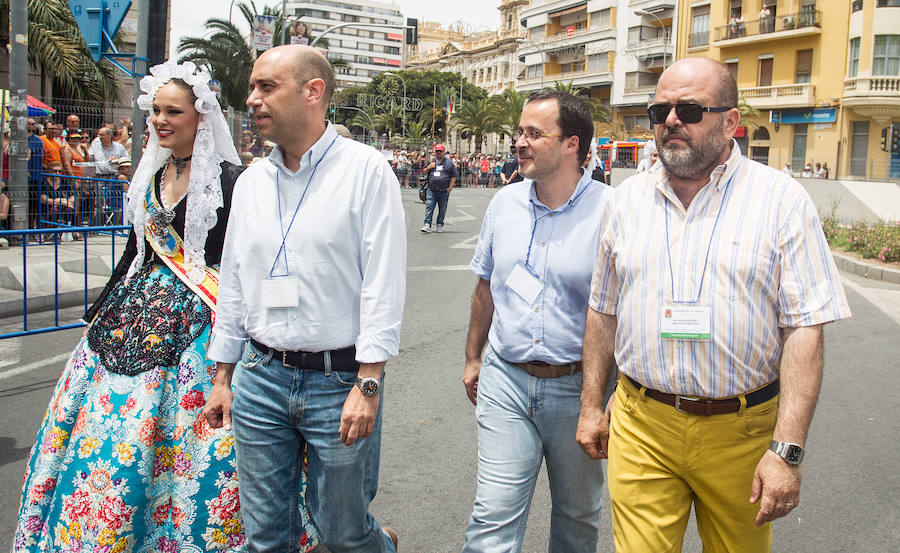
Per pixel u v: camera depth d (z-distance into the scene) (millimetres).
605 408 2814
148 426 2828
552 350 2785
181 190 3129
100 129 14195
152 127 3107
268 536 2684
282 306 2541
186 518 2854
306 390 2574
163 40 9320
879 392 5816
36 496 2889
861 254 13469
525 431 2836
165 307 2973
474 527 2805
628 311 2383
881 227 14875
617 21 58656
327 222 2537
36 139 11273
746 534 2389
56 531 2832
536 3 68250
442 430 4809
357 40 155000
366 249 2551
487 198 30578
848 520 3789
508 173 10656
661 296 2303
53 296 8055
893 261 12648
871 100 37562
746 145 44125
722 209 2268
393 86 92000
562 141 2816
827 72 40219
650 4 54312
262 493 2654
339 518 2631
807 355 2160
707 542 2498
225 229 3154
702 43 47312
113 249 7219
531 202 2904
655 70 56094
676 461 2354
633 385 2428
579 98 2893
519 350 2824
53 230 6562
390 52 157625
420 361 6305
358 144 2639
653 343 2318
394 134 93375
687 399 2303
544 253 2828
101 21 9219
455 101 85375
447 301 8820
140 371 2875
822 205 24094
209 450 2883
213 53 33656
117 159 14031
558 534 2926
